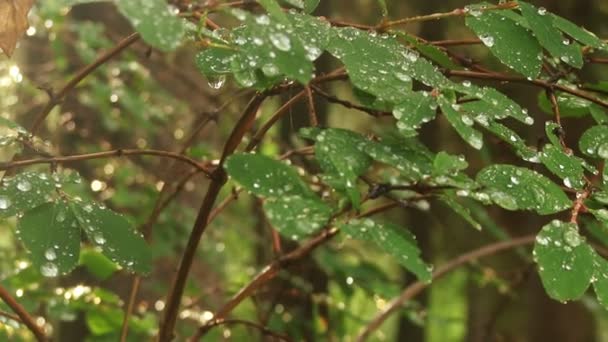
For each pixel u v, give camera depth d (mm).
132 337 775
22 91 1062
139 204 1031
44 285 763
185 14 445
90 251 662
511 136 449
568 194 469
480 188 438
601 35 1572
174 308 550
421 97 439
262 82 452
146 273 460
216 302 987
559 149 450
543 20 463
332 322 999
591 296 1062
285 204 414
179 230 1053
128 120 1149
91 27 1082
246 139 771
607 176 451
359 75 432
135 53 1075
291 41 415
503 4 472
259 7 489
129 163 1142
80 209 463
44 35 1126
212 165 649
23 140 494
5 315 581
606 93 526
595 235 605
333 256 928
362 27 490
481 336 1003
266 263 1067
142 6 396
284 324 885
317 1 462
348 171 425
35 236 452
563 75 502
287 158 623
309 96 489
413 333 1943
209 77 496
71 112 1100
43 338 555
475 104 450
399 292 899
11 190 460
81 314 1038
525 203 432
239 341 972
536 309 1774
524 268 971
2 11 495
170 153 510
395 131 580
